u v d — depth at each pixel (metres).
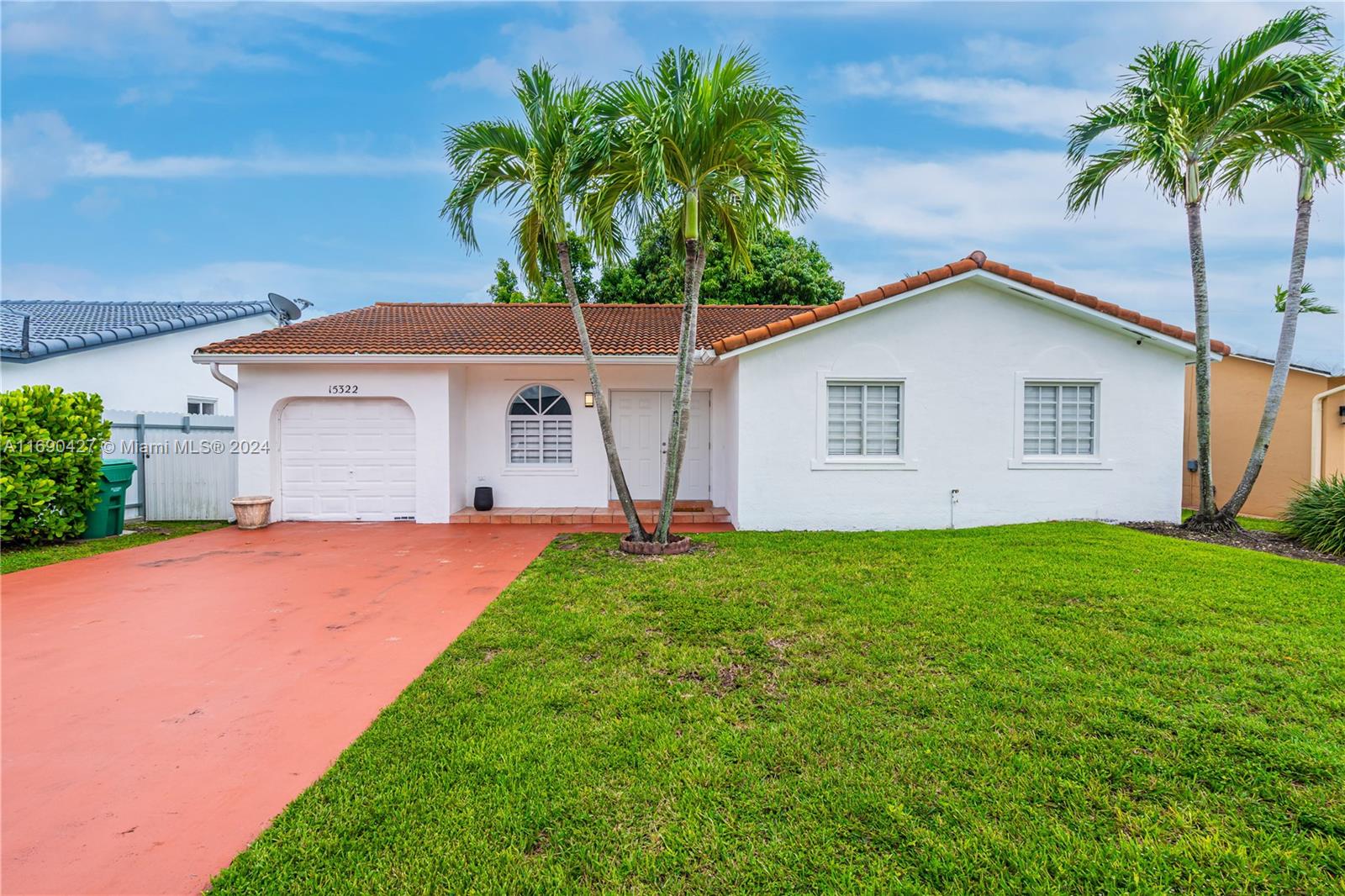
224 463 12.73
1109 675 4.42
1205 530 10.02
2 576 7.89
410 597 6.92
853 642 5.14
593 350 11.93
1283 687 4.18
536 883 2.51
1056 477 10.97
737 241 9.58
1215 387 14.58
